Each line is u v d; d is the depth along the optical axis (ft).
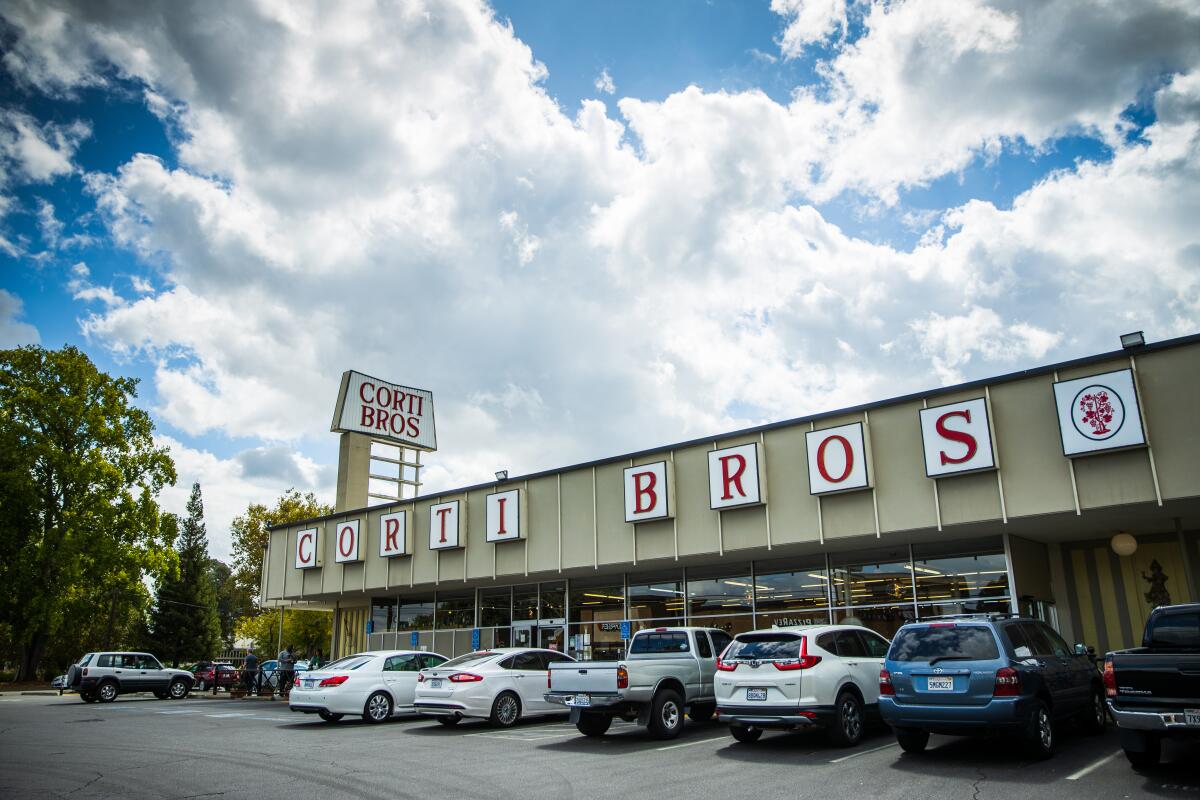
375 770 33.19
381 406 110.22
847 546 57.52
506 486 75.31
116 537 124.06
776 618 61.52
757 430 59.16
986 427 47.96
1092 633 55.52
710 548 59.88
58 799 27.58
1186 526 50.88
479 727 50.72
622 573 71.72
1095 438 43.98
